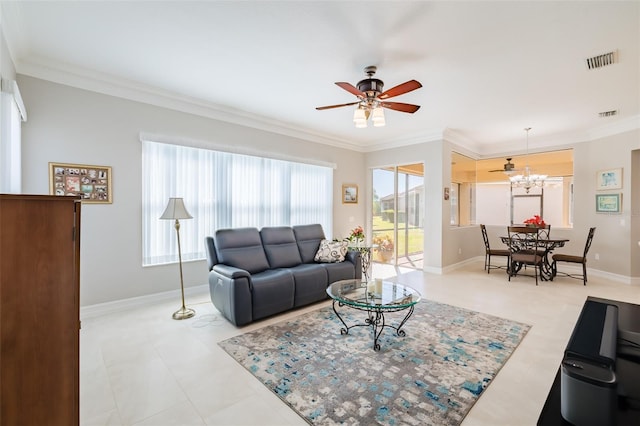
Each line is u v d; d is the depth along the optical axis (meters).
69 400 1.20
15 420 1.11
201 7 2.02
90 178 3.12
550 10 2.01
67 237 1.19
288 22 2.18
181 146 3.76
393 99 3.64
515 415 1.67
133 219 3.41
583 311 1.34
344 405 1.76
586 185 5.19
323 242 4.32
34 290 1.13
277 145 4.80
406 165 5.87
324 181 5.62
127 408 1.73
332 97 3.66
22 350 1.12
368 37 2.36
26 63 2.73
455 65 2.79
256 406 1.75
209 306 3.48
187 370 2.13
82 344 2.52
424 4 1.97
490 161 7.04
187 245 3.85
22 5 2.00
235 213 4.29
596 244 5.08
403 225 6.11
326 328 2.88
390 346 2.48
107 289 3.24
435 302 3.64
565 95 3.51
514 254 4.87
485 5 1.96
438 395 1.84
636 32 2.25
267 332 2.78
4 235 1.08
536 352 2.38
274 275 3.26
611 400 0.77
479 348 2.44
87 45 2.52
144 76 3.11
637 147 4.48
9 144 2.13
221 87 3.38
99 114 3.17
